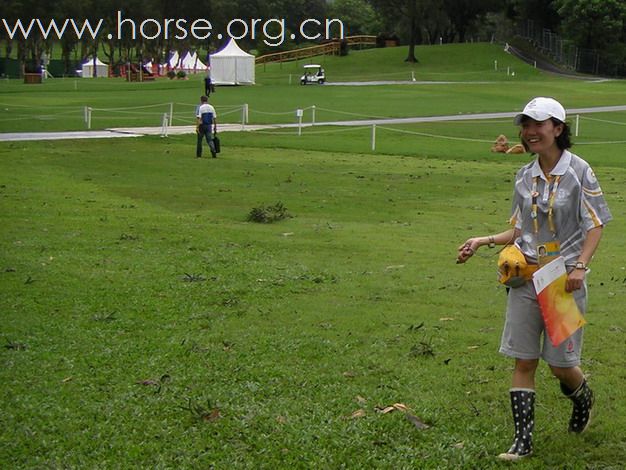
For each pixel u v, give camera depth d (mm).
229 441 5371
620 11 80062
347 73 84938
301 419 5711
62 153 25406
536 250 5090
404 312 8586
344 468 5000
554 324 4941
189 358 7043
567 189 5031
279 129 34500
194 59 101000
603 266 10883
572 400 5426
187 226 13625
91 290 9352
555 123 5051
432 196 17672
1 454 5172
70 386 6352
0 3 94250
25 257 10961
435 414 5812
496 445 5301
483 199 17297
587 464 5055
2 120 37000
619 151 27656
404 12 94688
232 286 9594
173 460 5094
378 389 6328
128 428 5570
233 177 20422
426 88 62250
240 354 7164
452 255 11539
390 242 12461
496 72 79750
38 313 8398
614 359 7043
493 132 33812
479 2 96625
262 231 13266
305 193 17844
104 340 7555
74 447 5285
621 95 55281
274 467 5016
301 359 7059
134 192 17719
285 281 9867
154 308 8664
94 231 13016
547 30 93500
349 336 7734
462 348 7375
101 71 102938
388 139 31141
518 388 5188
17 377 6531
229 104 48156
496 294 9336
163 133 31766
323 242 12391
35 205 15461
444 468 4977
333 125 35938
